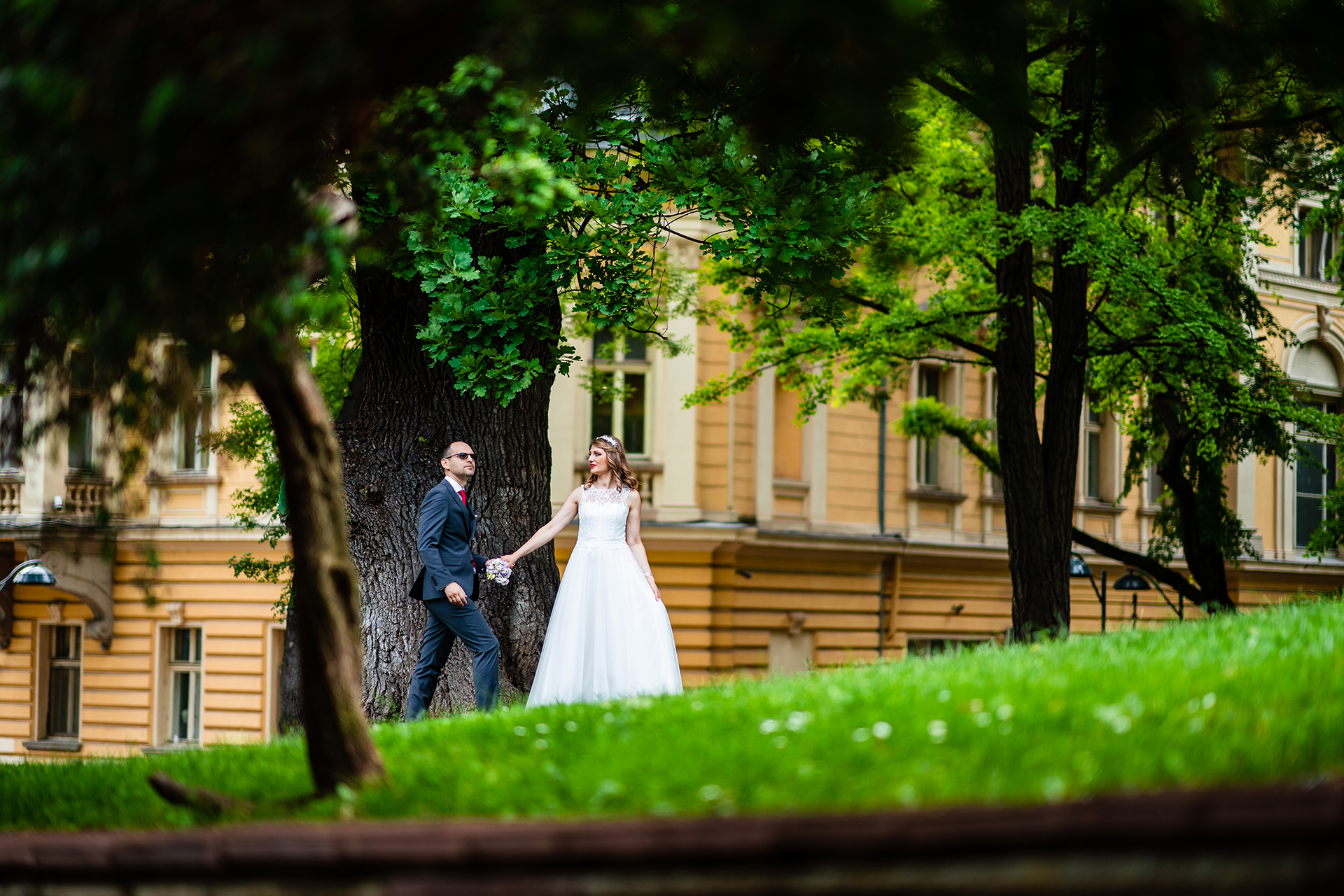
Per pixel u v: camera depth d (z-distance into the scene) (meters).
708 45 7.10
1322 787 4.84
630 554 13.49
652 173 15.58
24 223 6.79
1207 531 27.66
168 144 6.34
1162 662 8.77
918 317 23.56
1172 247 23.56
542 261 15.09
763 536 29.80
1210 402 22.59
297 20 5.92
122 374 7.55
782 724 7.64
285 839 6.01
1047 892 4.96
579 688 13.10
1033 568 20.97
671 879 5.39
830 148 14.95
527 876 5.61
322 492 7.61
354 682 7.73
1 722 32.94
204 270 7.33
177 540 31.16
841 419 32.47
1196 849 4.79
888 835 5.13
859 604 32.56
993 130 9.52
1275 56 10.97
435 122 8.34
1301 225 24.59
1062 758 6.25
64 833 7.66
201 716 31.53
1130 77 9.18
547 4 6.66
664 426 28.78
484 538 15.86
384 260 14.28
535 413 16.36
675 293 24.64
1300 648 9.16
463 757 8.23
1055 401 21.80
